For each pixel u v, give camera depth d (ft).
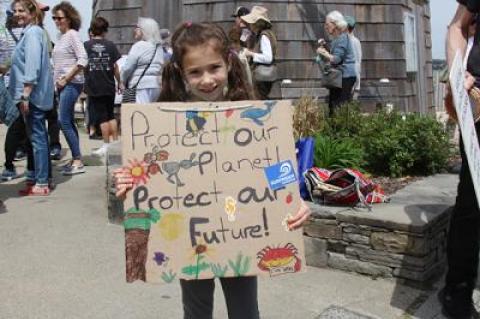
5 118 21.79
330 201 13.67
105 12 34.58
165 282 6.93
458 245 10.61
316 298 11.73
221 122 7.16
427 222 12.12
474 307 11.01
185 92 7.70
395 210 13.08
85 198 19.57
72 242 15.03
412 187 15.84
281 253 7.07
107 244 14.92
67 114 23.03
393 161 17.60
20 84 18.88
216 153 7.11
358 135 19.57
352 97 25.27
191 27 7.54
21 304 11.43
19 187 21.29
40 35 18.75
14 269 13.17
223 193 7.06
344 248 13.05
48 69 19.33
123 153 7.00
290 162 7.17
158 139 7.05
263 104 7.22
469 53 9.99
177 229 6.97
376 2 32.27
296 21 30.68
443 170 18.43
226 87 7.72
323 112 21.20
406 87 33.91
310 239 13.44
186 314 7.82
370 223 12.60
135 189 6.96
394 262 12.41
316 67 30.91
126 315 11.01
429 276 12.41
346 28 24.80
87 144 31.91
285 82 30.48
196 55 7.32
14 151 22.48
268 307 11.32
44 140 19.83
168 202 6.98
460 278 10.74
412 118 18.81
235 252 7.01
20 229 16.06
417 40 37.04
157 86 23.24
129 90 24.06
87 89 27.40
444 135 18.42
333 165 17.47
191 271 6.96
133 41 33.86
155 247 6.93
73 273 13.00
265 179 7.11
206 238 6.99
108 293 11.98
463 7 10.11
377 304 11.46
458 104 7.39
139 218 6.95
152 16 32.86
